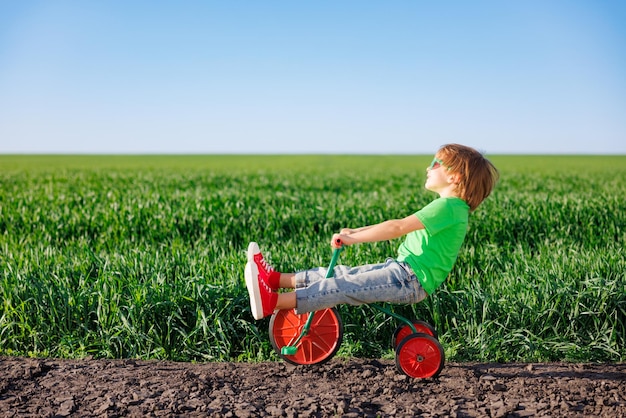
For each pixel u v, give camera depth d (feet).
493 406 11.89
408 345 13.70
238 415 11.45
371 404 12.16
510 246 29.35
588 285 17.37
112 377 13.50
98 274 19.11
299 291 13.08
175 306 16.72
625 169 135.64
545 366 14.97
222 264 19.26
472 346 16.30
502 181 82.94
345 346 16.21
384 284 13.19
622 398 12.37
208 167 145.18
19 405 11.87
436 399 12.41
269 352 16.31
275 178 88.89
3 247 26.84
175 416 11.43
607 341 16.26
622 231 33.76
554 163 189.98
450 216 13.29
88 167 141.18
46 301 17.12
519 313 16.97
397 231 13.20
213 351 16.44
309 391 12.86
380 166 158.61
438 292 17.66
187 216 35.73
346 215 37.55
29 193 53.78
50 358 15.14
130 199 45.98
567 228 34.73
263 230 34.73
